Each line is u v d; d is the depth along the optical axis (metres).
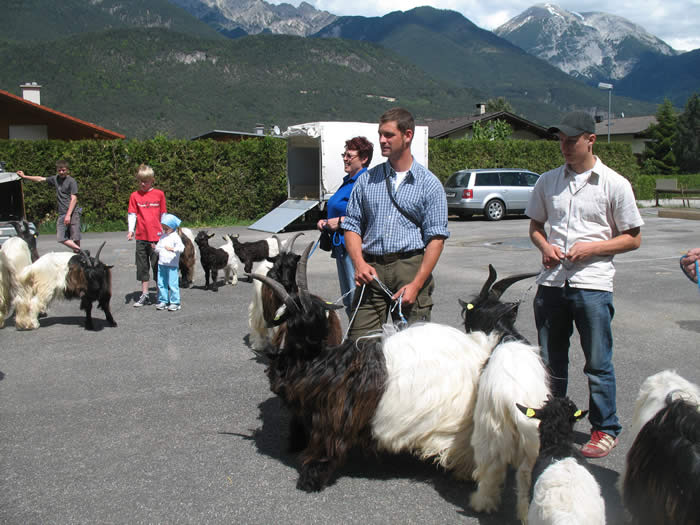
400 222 4.40
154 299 9.52
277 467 4.17
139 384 5.77
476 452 3.51
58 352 6.78
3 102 25.28
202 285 10.89
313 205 18.75
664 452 2.85
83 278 7.51
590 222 4.12
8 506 3.68
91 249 14.63
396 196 4.39
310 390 3.85
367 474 4.07
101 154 19.86
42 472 4.10
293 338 3.95
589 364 4.16
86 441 4.57
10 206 9.65
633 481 3.03
